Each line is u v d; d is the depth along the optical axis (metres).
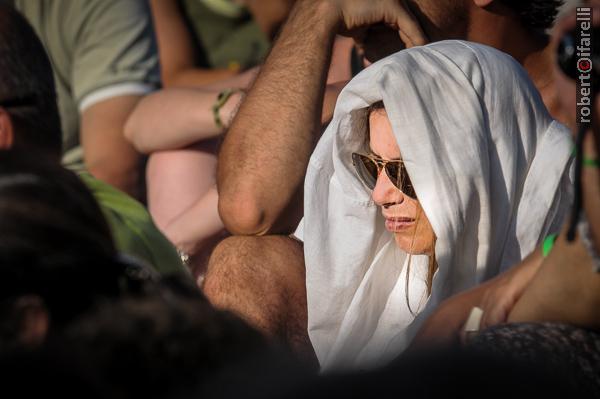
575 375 4.75
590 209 5.13
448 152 7.87
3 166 3.93
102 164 12.59
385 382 3.18
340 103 8.38
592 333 5.04
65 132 12.91
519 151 8.10
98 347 3.49
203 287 9.53
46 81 7.21
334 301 8.73
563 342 4.91
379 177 8.25
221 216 9.74
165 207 12.17
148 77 12.97
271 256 9.38
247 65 14.32
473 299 6.13
